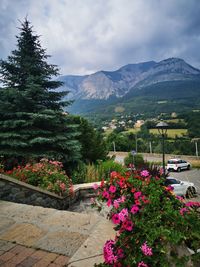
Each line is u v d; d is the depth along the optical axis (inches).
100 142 462.0
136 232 75.8
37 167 225.1
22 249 93.1
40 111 318.7
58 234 105.7
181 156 1317.7
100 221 117.7
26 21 362.3
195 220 74.4
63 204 213.2
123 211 82.4
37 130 310.2
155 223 73.0
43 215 128.7
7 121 298.4
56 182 213.0
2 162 291.9
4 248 94.0
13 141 293.1
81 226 114.6
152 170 184.7
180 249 69.9
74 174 289.0
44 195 193.9
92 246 90.6
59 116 347.3
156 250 66.1
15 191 168.7
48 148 326.3
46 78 361.7
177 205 88.4
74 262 80.4
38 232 108.0
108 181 110.7
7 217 126.0
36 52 366.9
